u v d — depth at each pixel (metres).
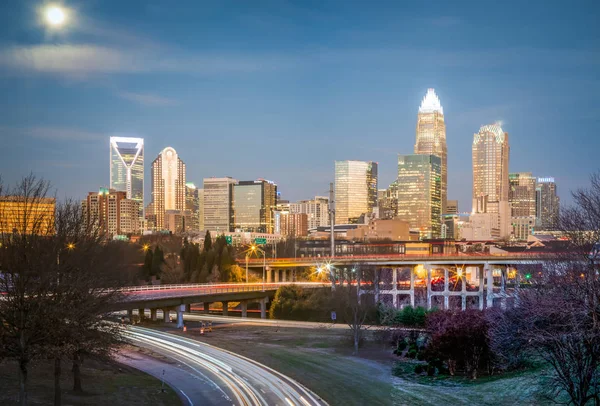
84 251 61.22
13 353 52.09
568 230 66.44
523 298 67.94
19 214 57.28
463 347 79.38
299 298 169.62
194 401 70.88
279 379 82.38
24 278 52.41
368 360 93.75
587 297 56.19
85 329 57.25
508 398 65.62
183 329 130.75
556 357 58.31
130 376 81.31
